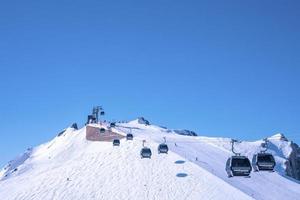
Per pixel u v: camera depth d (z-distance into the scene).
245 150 158.25
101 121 162.75
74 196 85.00
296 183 106.44
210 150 129.00
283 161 168.50
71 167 100.81
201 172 92.12
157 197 81.56
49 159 174.12
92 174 95.62
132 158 103.75
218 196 80.44
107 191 86.12
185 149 118.88
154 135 143.88
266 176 105.31
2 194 92.12
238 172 53.62
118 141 114.31
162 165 97.81
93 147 133.00
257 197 84.00
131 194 83.75
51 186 90.81
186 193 82.38
